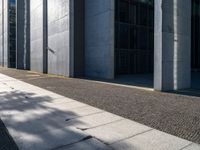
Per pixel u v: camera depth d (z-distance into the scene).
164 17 11.00
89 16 21.00
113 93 10.77
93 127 5.53
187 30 12.36
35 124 5.80
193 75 22.83
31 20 32.88
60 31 22.58
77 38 21.12
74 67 20.91
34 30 31.19
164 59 11.23
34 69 31.41
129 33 23.64
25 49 39.00
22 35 39.66
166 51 11.29
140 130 5.28
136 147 4.32
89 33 21.02
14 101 8.86
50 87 13.12
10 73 26.59
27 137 4.89
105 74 18.84
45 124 5.80
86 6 21.41
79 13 21.22
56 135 5.00
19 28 39.41
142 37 24.92
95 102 8.55
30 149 4.27
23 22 39.78
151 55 25.81
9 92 11.18
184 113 6.83
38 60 29.30
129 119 6.19
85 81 16.69
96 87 13.09
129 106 7.82
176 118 6.28
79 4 21.19
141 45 24.80
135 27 24.20
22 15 39.69
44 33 26.91
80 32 21.33
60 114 6.78
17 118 6.38
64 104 8.22
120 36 22.84
